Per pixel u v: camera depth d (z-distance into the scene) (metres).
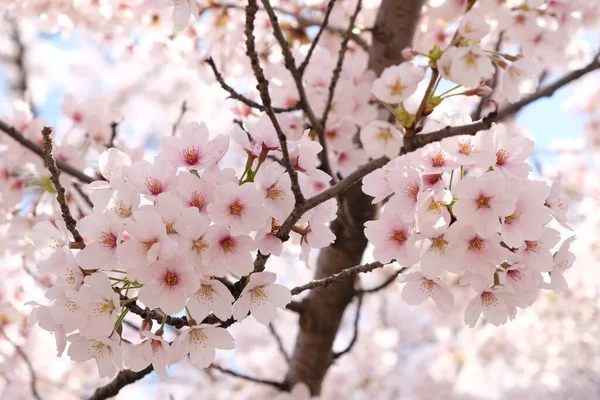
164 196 1.37
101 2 2.03
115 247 1.38
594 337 3.18
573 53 2.22
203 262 1.37
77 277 1.39
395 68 1.54
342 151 1.81
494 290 1.43
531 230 1.41
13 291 2.02
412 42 1.90
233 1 2.04
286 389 1.84
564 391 3.70
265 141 1.43
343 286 1.81
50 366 2.74
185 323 1.41
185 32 2.04
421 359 3.62
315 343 1.86
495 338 3.34
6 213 1.80
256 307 1.41
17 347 1.90
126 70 4.05
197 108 3.81
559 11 1.81
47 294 1.38
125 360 1.39
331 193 1.43
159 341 1.39
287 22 2.03
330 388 3.21
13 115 1.82
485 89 1.47
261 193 1.39
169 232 1.37
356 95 1.79
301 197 1.41
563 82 1.63
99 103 1.90
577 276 2.99
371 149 1.60
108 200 1.39
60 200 1.41
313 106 1.77
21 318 2.03
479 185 1.40
